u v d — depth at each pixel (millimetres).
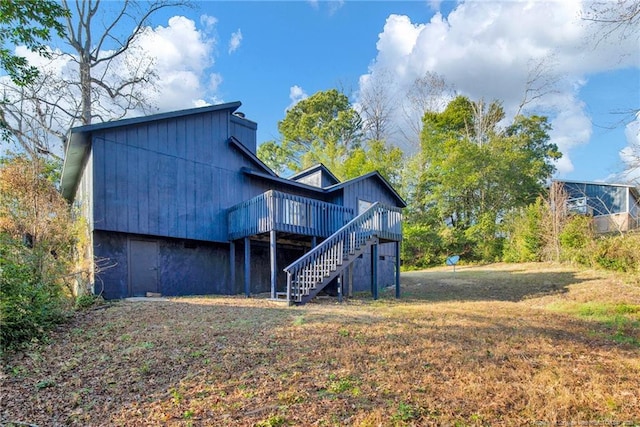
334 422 3598
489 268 20094
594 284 12961
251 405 3945
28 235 9469
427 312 8672
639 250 13539
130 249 10828
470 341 6242
